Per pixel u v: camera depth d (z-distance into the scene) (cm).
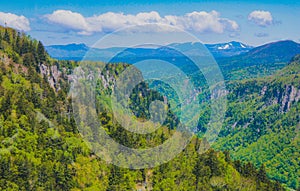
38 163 14888
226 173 16900
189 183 15312
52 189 14438
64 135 15912
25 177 14412
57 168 14850
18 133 15425
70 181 14600
